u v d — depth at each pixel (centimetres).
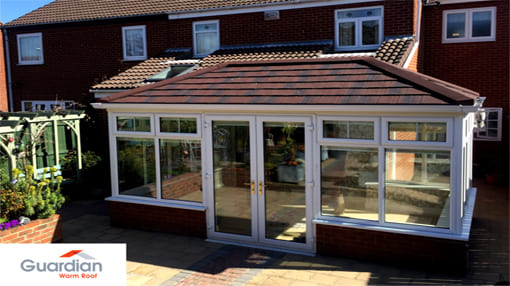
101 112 1380
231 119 792
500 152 1408
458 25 1427
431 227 670
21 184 834
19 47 1903
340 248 732
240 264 720
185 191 858
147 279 671
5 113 1069
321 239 745
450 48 1441
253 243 802
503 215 993
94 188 1223
